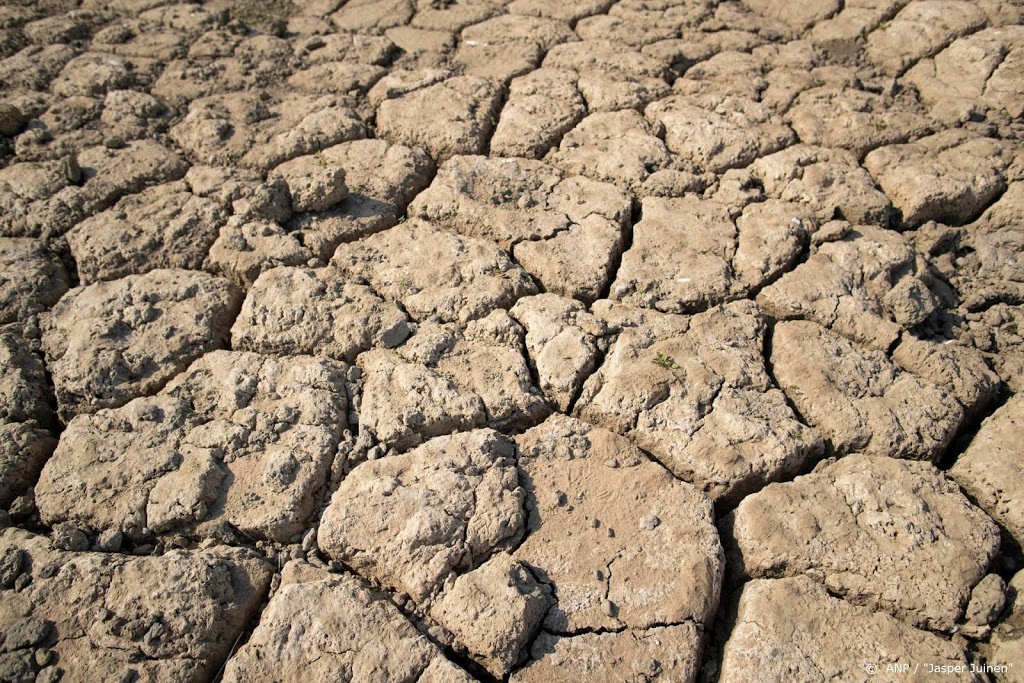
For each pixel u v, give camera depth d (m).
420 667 0.67
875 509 0.75
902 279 0.95
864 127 1.13
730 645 0.70
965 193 1.04
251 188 1.05
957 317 0.96
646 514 0.76
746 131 1.13
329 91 1.24
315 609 0.69
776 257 0.96
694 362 0.86
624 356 0.87
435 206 1.04
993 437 0.83
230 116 1.18
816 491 0.77
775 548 0.74
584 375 0.86
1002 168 1.07
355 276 0.96
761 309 0.94
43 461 0.83
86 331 0.90
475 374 0.86
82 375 0.87
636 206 1.06
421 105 1.20
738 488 0.79
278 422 0.82
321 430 0.81
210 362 0.88
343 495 0.76
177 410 0.83
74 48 1.30
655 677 0.67
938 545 0.73
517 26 1.37
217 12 1.40
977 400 0.87
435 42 1.34
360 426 0.83
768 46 1.31
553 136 1.15
